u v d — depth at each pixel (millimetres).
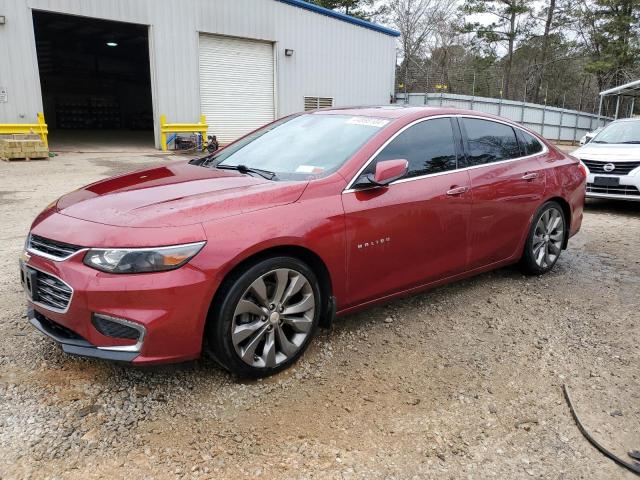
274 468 2361
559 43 40562
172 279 2600
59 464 2336
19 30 14445
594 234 6910
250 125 20141
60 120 27625
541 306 4281
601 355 3492
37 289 2885
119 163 13797
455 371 3242
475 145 4211
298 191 3119
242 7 18703
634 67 38188
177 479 2275
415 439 2598
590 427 2727
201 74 18422
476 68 40656
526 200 4508
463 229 3982
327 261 3154
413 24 40719
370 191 3383
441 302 4293
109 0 15836
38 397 2809
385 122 3730
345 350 3443
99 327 2625
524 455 2514
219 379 3037
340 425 2680
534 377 3201
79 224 2791
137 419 2662
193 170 3697
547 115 31109
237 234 2773
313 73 21469
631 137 8922
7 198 8469
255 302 2943
